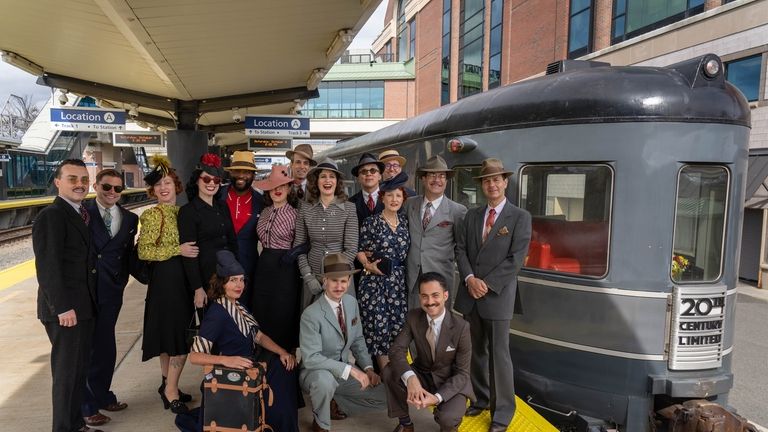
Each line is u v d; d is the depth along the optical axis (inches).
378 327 147.5
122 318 257.8
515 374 173.0
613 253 151.2
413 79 1635.1
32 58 310.3
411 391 125.9
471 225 146.2
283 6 213.3
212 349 127.5
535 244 169.8
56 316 121.2
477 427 142.2
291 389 135.0
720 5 494.3
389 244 149.2
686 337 148.2
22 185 918.4
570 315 158.1
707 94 150.4
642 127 148.2
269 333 151.8
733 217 154.8
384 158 187.2
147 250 140.6
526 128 170.7
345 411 149.4
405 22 1769.2
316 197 152.0
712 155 149.3
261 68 319.9
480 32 1092.5
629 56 597.6
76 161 125.2
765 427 185.9
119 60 293.4
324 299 136.9
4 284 350.9
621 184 150.1
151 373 183.0
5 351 211.2
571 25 741.9
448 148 199.9
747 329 309.4
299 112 524.1
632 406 149.3
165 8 201.8
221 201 156.5
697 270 153.6
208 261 146.9
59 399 123.0
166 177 148.3
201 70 309.7
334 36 266.2
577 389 157.0
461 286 147.7
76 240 124.0
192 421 137.5
